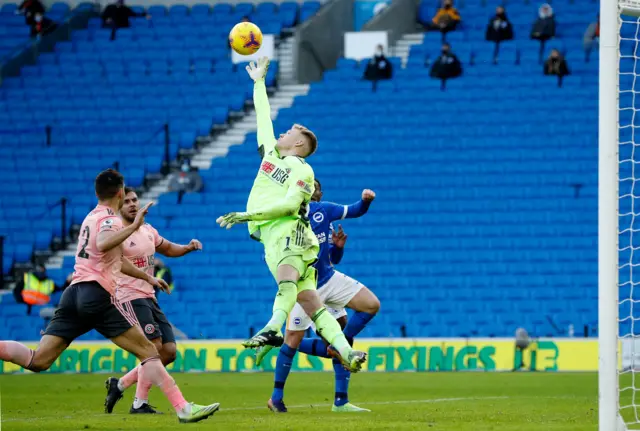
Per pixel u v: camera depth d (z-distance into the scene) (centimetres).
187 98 5962
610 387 1447
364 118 5716
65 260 5041
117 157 5628
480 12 6384
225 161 5578
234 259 5019
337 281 2030
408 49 6272
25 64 6241
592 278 4753
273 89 6066
